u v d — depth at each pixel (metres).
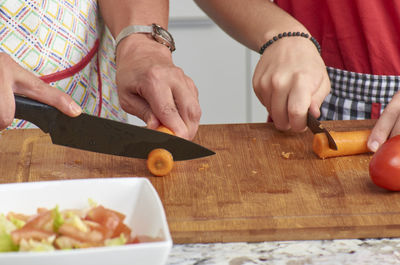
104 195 1.03
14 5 1.55
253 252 1.11
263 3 1.74
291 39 1.60
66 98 1.31
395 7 1.69
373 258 1.08
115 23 1.68
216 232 1.15
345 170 1.37
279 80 1.50
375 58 1.76
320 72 1.53
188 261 1.08
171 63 1.55
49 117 1.33
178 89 1.45
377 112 1.81
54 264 0.83
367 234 1.16
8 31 1.57
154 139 1.37
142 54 1.57
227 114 3.28
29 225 0.91
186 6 3.04
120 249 0.84
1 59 1.34
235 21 1.75
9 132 1.54
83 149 1.38
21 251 0.86
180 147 1.37
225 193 1.28
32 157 1.43
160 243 0.85
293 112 1.45
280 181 1.33
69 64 1.67
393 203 1.23
